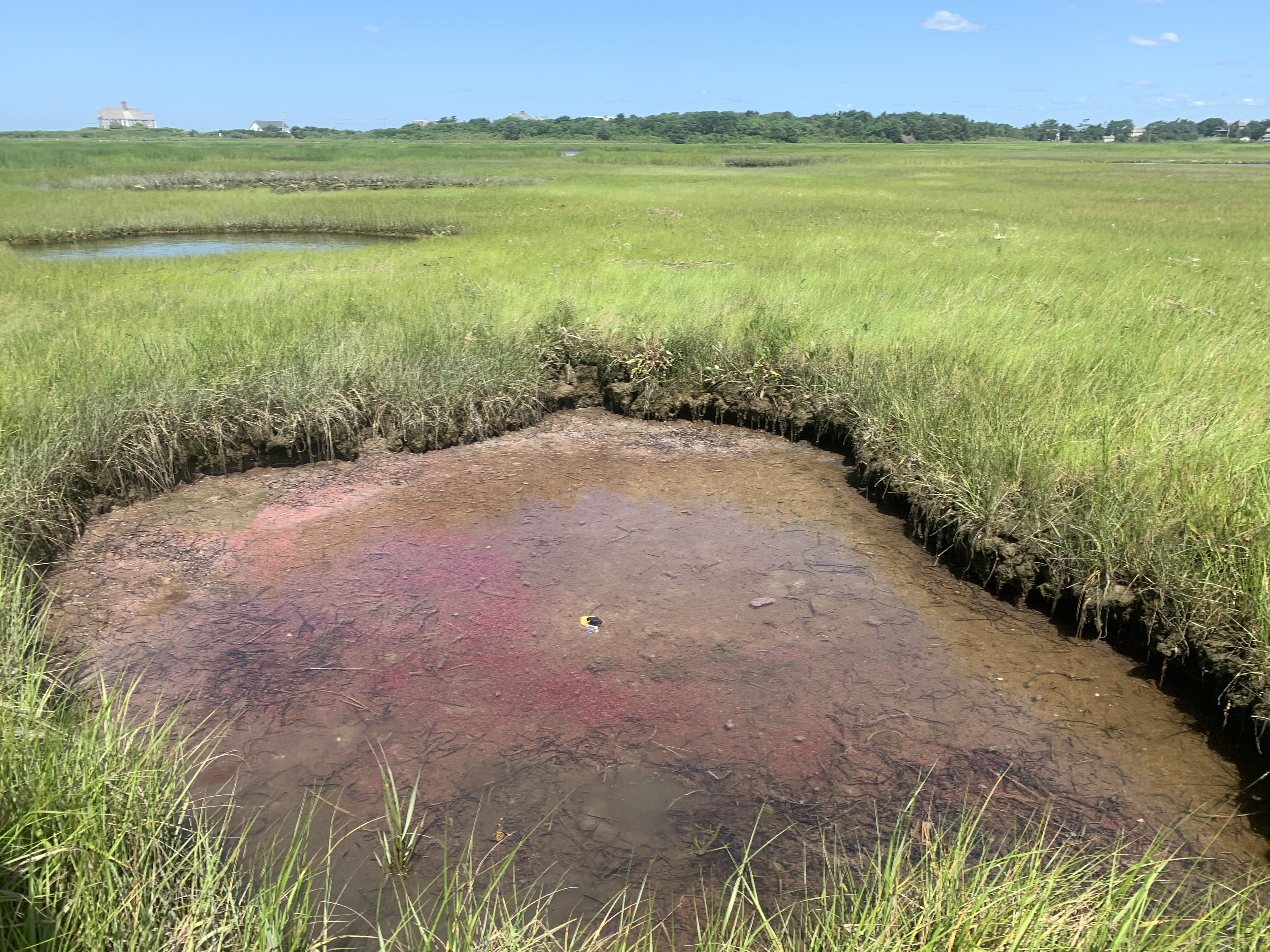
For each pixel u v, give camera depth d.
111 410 6.29
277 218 22.36
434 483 6.62
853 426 7.19
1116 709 4.14
